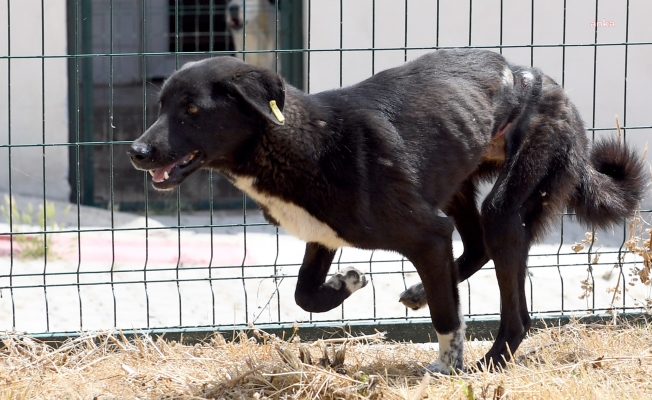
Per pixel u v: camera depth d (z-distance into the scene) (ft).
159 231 42.37
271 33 49.52
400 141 20.75
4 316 29.66
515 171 22.79
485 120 22.22
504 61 23.57
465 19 46.93
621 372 21.12
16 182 48.21
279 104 19.43
